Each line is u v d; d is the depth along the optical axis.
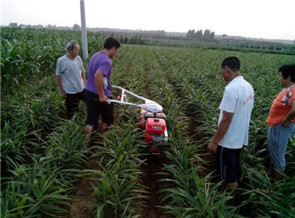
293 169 3.99
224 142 3.30
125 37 44.53
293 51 42.34
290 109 3.52
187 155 3.90
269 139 3.80
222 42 59.50
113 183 3.16
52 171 3.40
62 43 11.78
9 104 5.14
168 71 12.14
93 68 4.28
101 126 4.78
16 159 3.80
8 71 6.67
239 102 3.15
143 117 4.48
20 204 2.62
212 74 10.94
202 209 2.82
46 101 5.57
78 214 3.10
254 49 42.22
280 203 3.03
